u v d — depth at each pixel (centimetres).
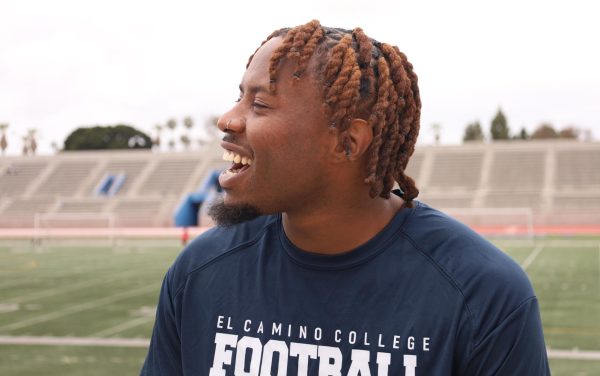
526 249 1853
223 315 123
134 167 3747
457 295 110
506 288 110
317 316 115
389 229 118
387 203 123
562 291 1055
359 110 110
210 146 3809
